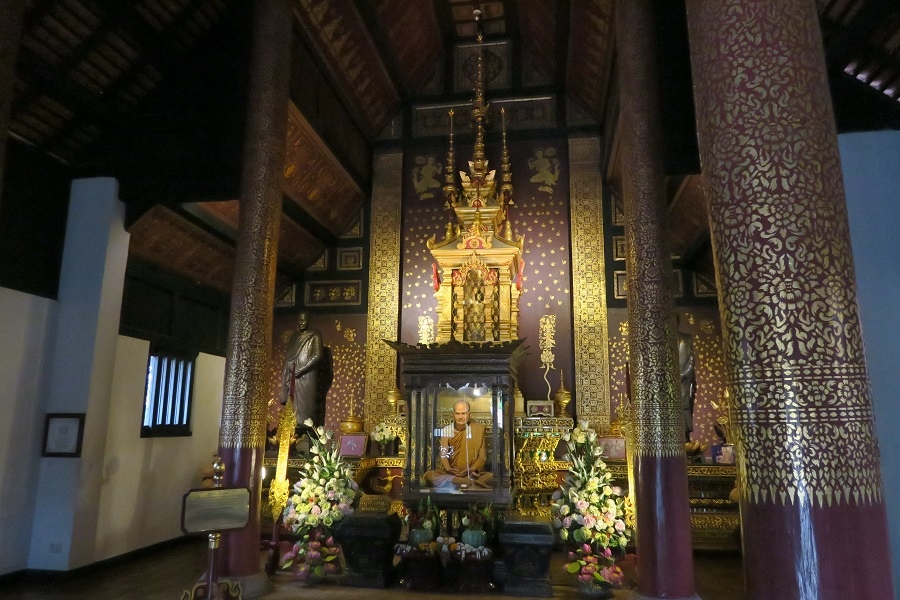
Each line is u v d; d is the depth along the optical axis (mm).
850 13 6746
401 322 11750
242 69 8562
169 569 8062
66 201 8516
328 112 10047
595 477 7285
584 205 11516
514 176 11883
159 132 8578
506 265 10656
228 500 5004
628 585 7160
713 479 9117
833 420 2404
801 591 2303
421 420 8094
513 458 8188
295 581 7234
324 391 10406
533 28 11141
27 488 7605
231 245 10273
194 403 10500
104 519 8180
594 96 11000
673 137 7816
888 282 6719
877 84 7359
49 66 7215
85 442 7816
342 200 11547
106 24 7305
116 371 8586
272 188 7246
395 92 11859
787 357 2484
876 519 2354
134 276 9062
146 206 8578
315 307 12109
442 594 6840
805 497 2357
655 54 7055
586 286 11227
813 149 2650
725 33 2871
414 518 7676
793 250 2559
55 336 8133
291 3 7754
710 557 8781
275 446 9828
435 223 11969
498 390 8039
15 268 7676
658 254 6578
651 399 6289
